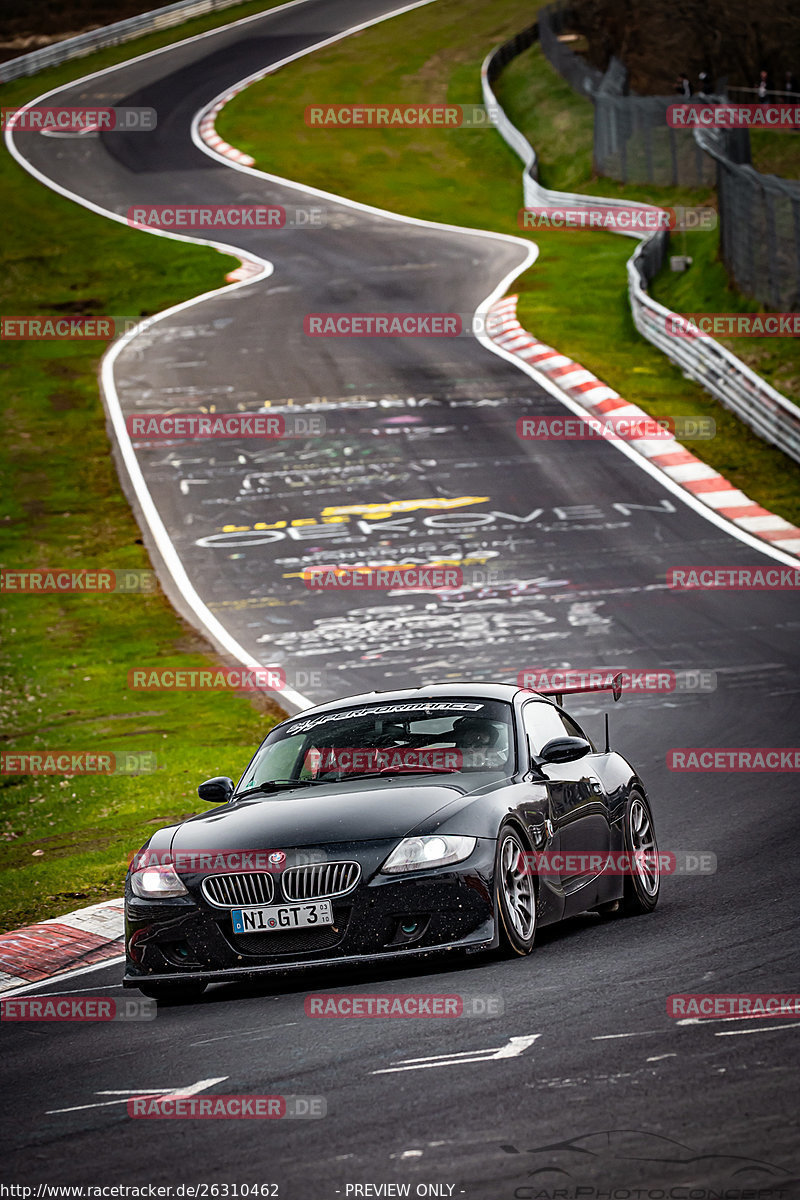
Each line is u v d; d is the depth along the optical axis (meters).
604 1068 14.02
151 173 161.12
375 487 73.31
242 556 65.38
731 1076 13.43
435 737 22.06
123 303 119.06
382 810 19.53
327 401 89.06
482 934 18.73
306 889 18.81
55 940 24.70
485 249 130.75
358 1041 16.02
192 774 38.94
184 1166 12.55
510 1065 14.42
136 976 19.62
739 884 24.09
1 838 35.28
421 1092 13.84
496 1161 11.82
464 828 19.17
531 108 179.38
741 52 159.25
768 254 95.38
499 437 79.56
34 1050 18.03
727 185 102.69
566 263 122.75
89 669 52.41
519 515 67.50
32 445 85.81
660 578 57.34
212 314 113.19
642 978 17.66
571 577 58.34
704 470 72.56
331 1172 11.96
